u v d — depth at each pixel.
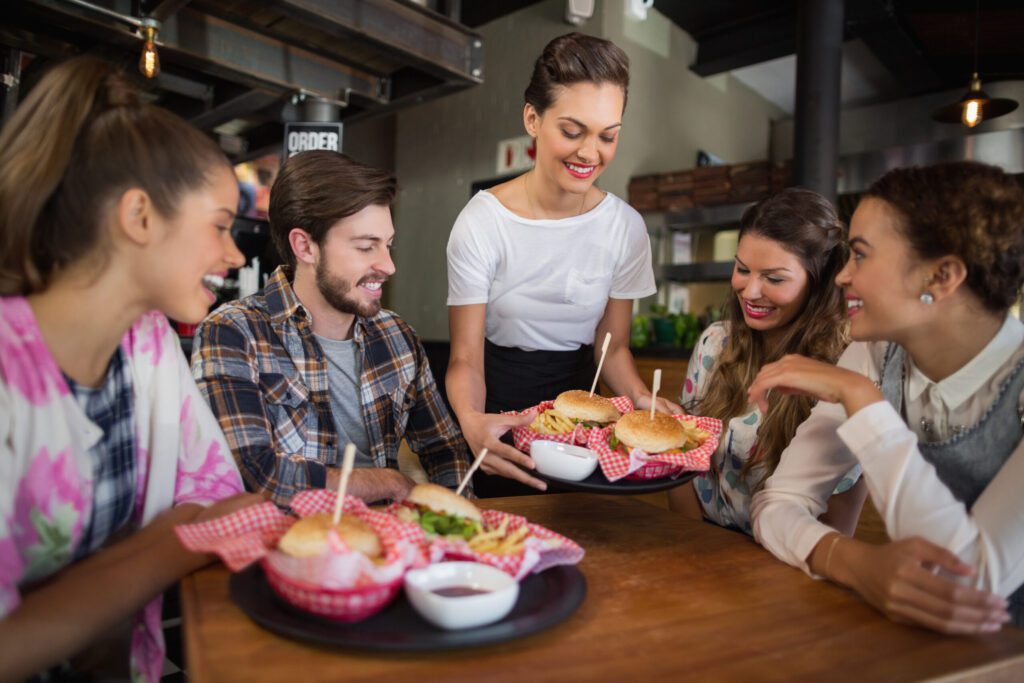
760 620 0.93
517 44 5.90
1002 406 1.10
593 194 1.97
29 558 0.95
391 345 1.76
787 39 5.74
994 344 1.10
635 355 4.97
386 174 1.57
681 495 1.82
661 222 5.75
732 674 0.78
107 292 0.96
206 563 1.00
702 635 0.88
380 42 3.12
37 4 2.58
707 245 6.20
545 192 1.87
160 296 0.98
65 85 0.93
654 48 6.02
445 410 1.85
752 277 1.57
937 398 1.16
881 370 1.28
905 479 1.01
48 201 0.92
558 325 2.04
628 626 0.90
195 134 0.97
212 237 0.98
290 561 0.82
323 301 1.62
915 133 6.76
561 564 1.03
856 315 1.14
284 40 3.39
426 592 0.82
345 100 3.77
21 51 3.07
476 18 5.18
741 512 1.66
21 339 0.92
